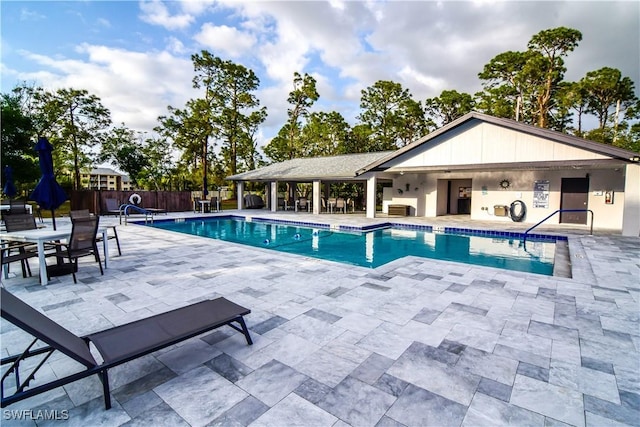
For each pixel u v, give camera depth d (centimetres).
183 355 300
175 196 2094
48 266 584
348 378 264
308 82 3219
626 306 418
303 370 276
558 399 239
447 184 1877
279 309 411
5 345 321
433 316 388
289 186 2550
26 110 2247
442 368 279
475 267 618
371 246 1062
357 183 2717
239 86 2962
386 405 231
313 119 3281
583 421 217
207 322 291
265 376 267
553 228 1252
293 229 1440
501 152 1272
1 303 201
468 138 1343
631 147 2727
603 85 2558
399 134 3250
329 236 1249
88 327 362
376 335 339
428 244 1086
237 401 236
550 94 2650
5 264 564
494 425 213
